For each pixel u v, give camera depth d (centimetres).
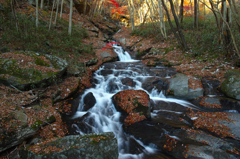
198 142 370
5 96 430
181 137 396
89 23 1600
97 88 724
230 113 498
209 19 1332
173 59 1005
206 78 725
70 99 598
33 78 521
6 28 779
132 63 1027
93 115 518
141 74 842
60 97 575
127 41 1471
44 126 416
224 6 813
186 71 818
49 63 609
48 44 796
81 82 720
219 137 394
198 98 615
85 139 315
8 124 335
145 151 381
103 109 569
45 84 558
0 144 302
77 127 456
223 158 314
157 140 394
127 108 525
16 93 471
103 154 306
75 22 1390
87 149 298
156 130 433
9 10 879
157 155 362
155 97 674
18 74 507
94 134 336
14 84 488
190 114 514
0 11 849
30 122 381
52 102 531
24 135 348
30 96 473
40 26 922
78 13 1695
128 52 1298
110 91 707
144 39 1409
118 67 931
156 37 1307
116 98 586
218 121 455
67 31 1038
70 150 291
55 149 294
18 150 323
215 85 675
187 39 1125
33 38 768
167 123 477
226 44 811
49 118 436
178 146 358
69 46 868
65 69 653
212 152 328
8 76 487
